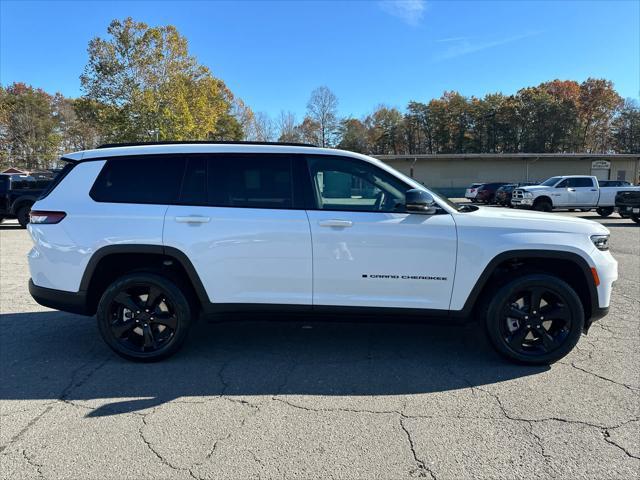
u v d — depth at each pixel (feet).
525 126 252.62
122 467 8.00
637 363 12.53
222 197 12.32
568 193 68.13
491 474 7.79
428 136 282.15
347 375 11.89
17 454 8.38
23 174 51.34
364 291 12.14
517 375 11.85
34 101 249.75
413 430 9.17
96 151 12.87
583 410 9.94
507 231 11.98
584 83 260.62
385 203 12.32
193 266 12.12
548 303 12.35
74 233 12.28
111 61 98.07
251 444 8.68
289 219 12.02
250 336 14.94
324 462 8.13
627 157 139.03
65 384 11.37
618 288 21.18
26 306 18.65
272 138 219.41
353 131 260.62
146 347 12.65
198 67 111.34
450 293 12.10
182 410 10.03
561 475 7.75
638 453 8.35
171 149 12.66
